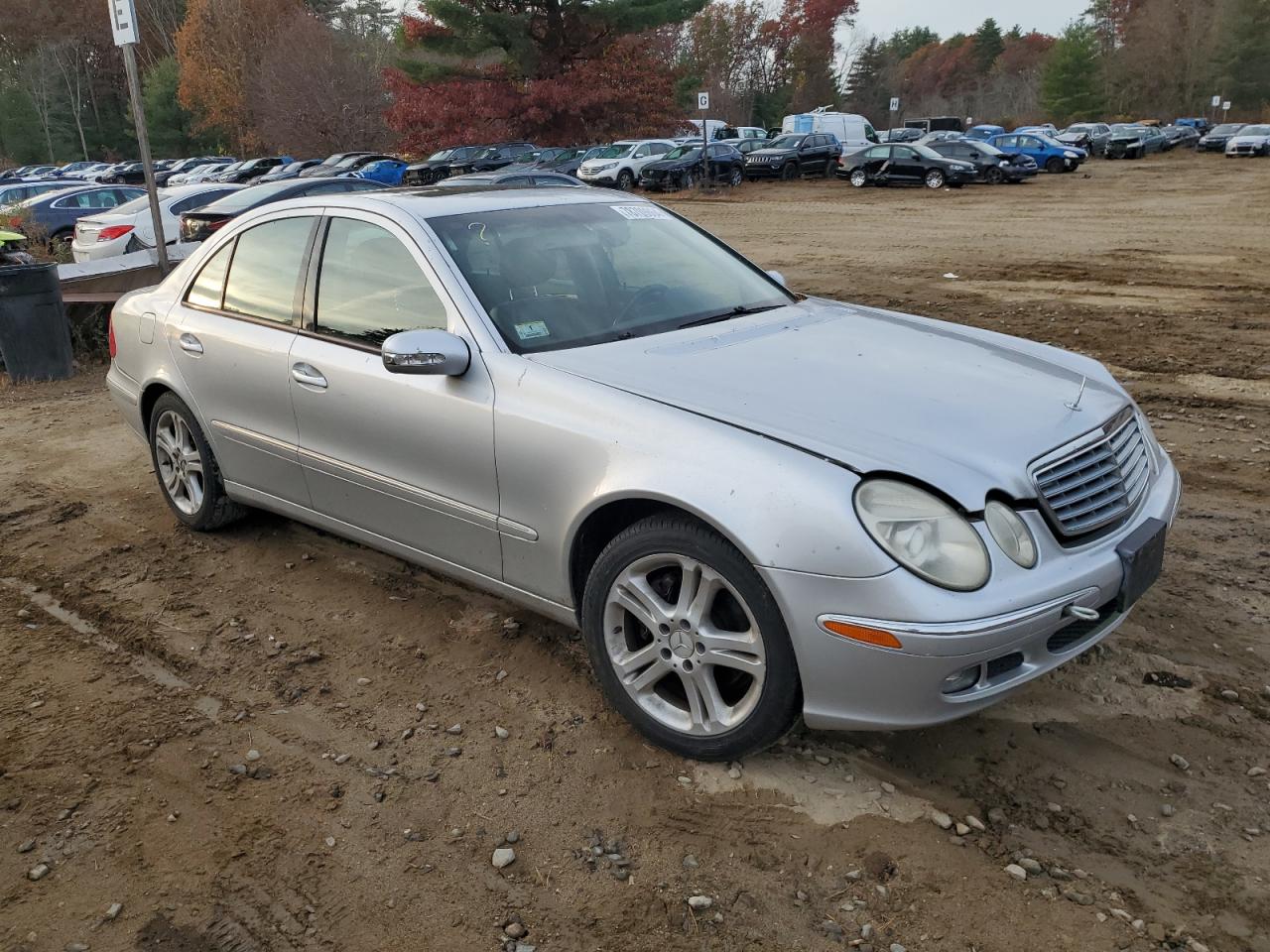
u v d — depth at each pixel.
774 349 3.41
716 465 2.73
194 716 3.37
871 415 2.89
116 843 2.78
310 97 55.50
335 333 3.85
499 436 3.23
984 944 2.36
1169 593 4.02
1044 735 3.13
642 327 3.62
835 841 2.70
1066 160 35.22
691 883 2.58
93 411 7.61
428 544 3.67
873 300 11.23
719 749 2.91
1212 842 2.67
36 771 3.09
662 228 4.35
